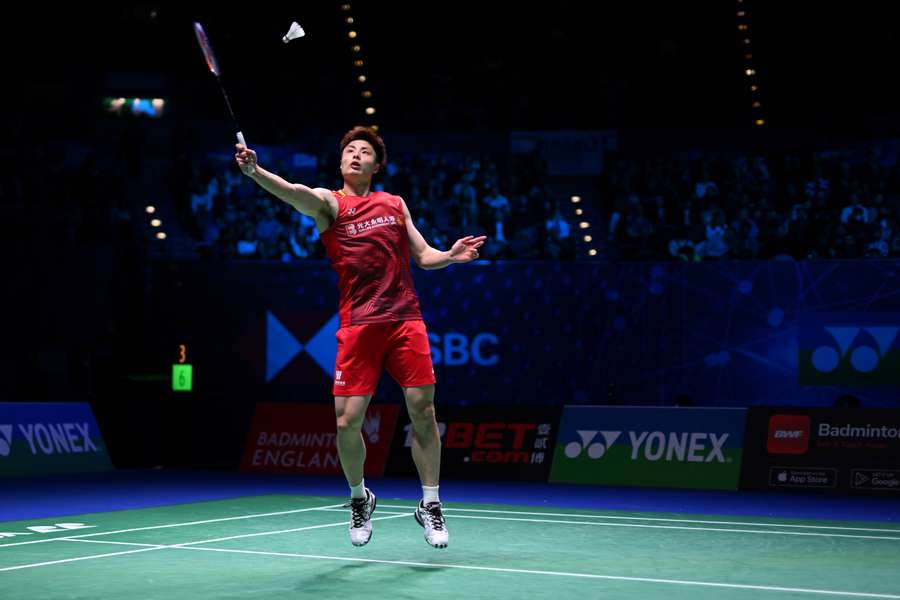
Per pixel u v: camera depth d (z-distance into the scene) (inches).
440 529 226.1
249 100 804.0
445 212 729.0
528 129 809.5
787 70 803.4
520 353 621.9
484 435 481.1
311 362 623.8
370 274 223.3
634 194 715.4
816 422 427.8
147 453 557.6
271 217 703.7
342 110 818.8
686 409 450.6
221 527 297.1
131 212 703.7
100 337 617.3
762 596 191.2
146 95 780.0
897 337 577.9
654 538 275.7
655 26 810.2
